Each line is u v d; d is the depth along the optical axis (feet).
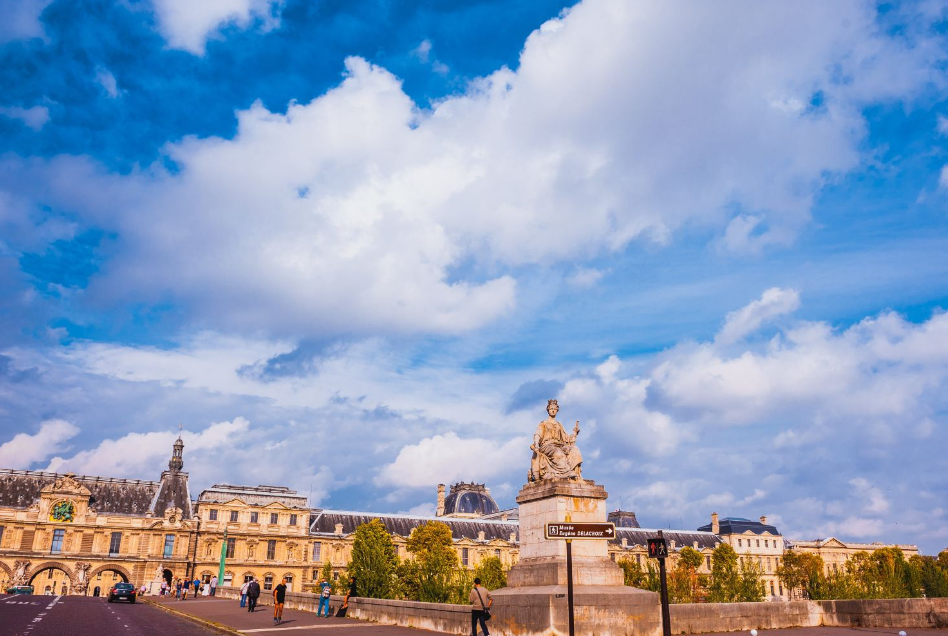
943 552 470.39
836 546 596.29
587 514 89.40
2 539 397.80
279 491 465.88
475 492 622.13
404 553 465.06
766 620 94.02
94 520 415.03
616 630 79.92
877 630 93.56
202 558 428.15
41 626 113.09
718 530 584.81
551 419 98.17
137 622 131.34
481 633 86.58
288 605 172.04
